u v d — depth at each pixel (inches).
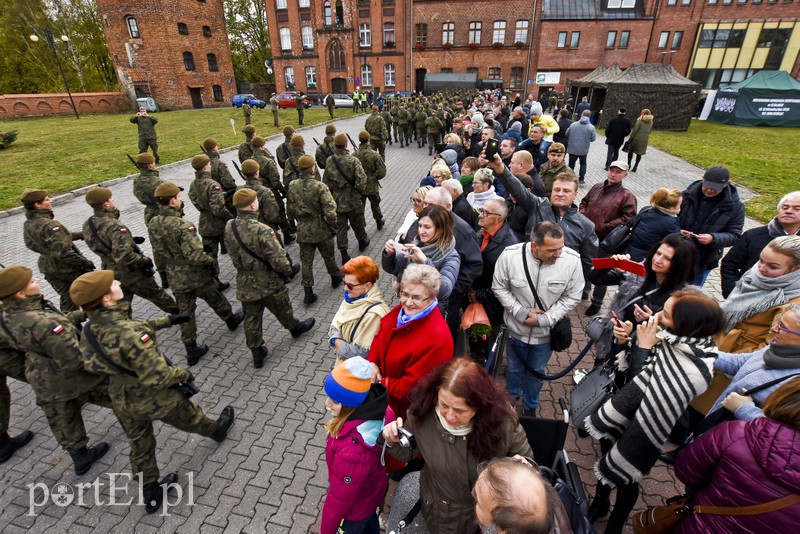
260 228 163.8
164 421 119.5
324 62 1584.6
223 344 197.5
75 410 129.4
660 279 118.4
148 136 539.8
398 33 1493.6
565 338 126.1
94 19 1502.2
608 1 1310.3
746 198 398.3
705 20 1254.9
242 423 150.6
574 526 72.6
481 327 126.6
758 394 88.9
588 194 201.9
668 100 853.2
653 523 83.6
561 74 1401.3
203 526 116.0
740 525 64.7
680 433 115.6
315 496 123.9
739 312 122.7
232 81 1524.4
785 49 1224.2
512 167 194.9
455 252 131.0
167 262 175.8
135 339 105.8
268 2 1572.3
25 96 1117.7
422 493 81.3
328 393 77.5
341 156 259.8
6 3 1300.4
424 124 663.8
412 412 76.2
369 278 119.5
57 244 182.7
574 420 112.9
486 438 70.2
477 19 1421.0
